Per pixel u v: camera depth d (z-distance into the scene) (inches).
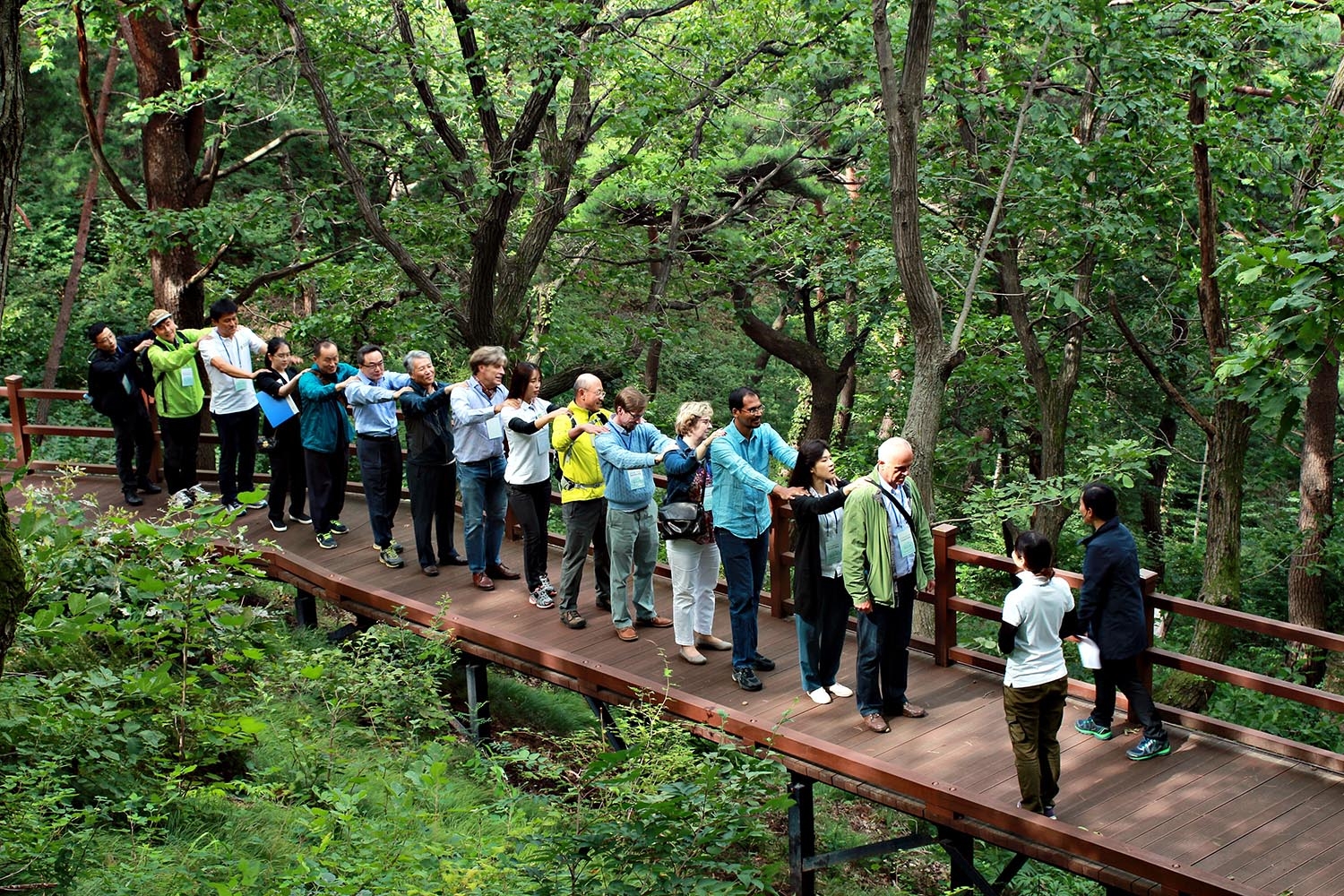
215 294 629.6
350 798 186.4
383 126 533.3
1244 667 511.5
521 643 291.9
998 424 708.7
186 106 487.8
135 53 526.9
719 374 960.9
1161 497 729.0
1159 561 699.4
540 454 314.2
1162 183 431.5
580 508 299.3
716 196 648.4
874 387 849.5
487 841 191.2
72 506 251.4
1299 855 205.5
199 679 242.1
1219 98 436.1
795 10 528.1
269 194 518.0
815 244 575.8
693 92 530.6
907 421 360.5
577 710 366.3
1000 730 251.6
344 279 530.6
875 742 246.1
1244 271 241.3
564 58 429.1
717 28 527.5
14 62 123.3
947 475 716.7
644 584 304.3
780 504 311.0
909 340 699.4
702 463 275.1
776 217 660.7
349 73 423.8
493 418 323.3
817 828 320.2
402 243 538.9
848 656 296.2
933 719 257.6
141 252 526.3
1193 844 209.3
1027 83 414.3
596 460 298.0
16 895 163.2
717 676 278.4
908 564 244.8
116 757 201.8
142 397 404.2
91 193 685.3
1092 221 441.4
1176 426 707.4
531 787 299.1
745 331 731.4
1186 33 422.0
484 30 426.9
